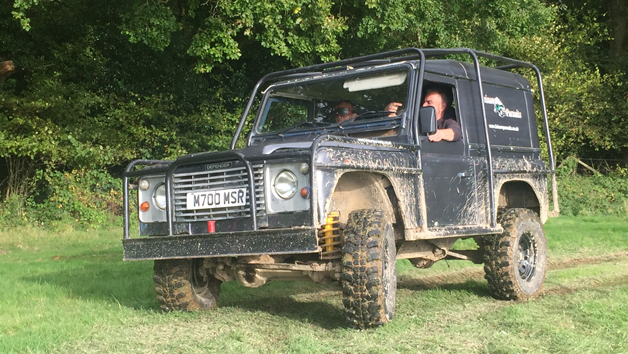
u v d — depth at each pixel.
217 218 4.86
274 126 6.34
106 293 6.74
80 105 17.22
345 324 4.95
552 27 22.19
